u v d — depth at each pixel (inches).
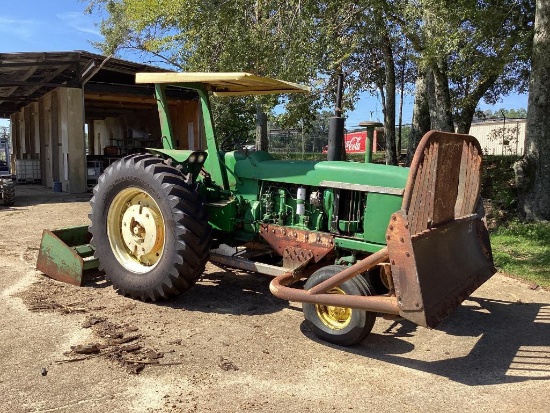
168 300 187.8
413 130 594.6
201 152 194.2
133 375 130.0
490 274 177.0
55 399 117.3
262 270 181.6
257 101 446.3
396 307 133.6
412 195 135.2
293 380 131.6
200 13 419.2
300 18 371.2
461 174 173.3
